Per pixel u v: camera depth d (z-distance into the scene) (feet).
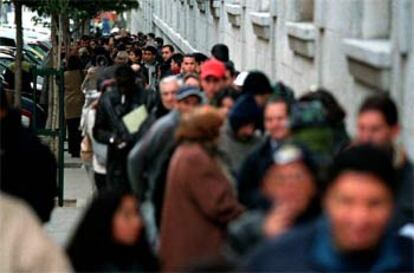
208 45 110.32
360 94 47.06
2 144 43.09
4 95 43.06
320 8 55.21
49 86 104.94
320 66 55.57
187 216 41.65
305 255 25.86
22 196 43.21
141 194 49.88
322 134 34.22
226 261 26.48
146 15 227.40
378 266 25.66
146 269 35.04
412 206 34.81
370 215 25.21
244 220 32.22
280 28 67.05
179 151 42.01
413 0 41.14
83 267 34.60
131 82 63.82
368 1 47.73
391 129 35.27
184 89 50.29
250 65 80.74
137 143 56.95
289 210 29.53
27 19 221.05
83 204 82.43
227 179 42.88
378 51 43.37
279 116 40.19
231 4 90.89
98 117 64.44
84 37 153.28
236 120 45.11
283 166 29.35
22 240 32.65
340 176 25.45
